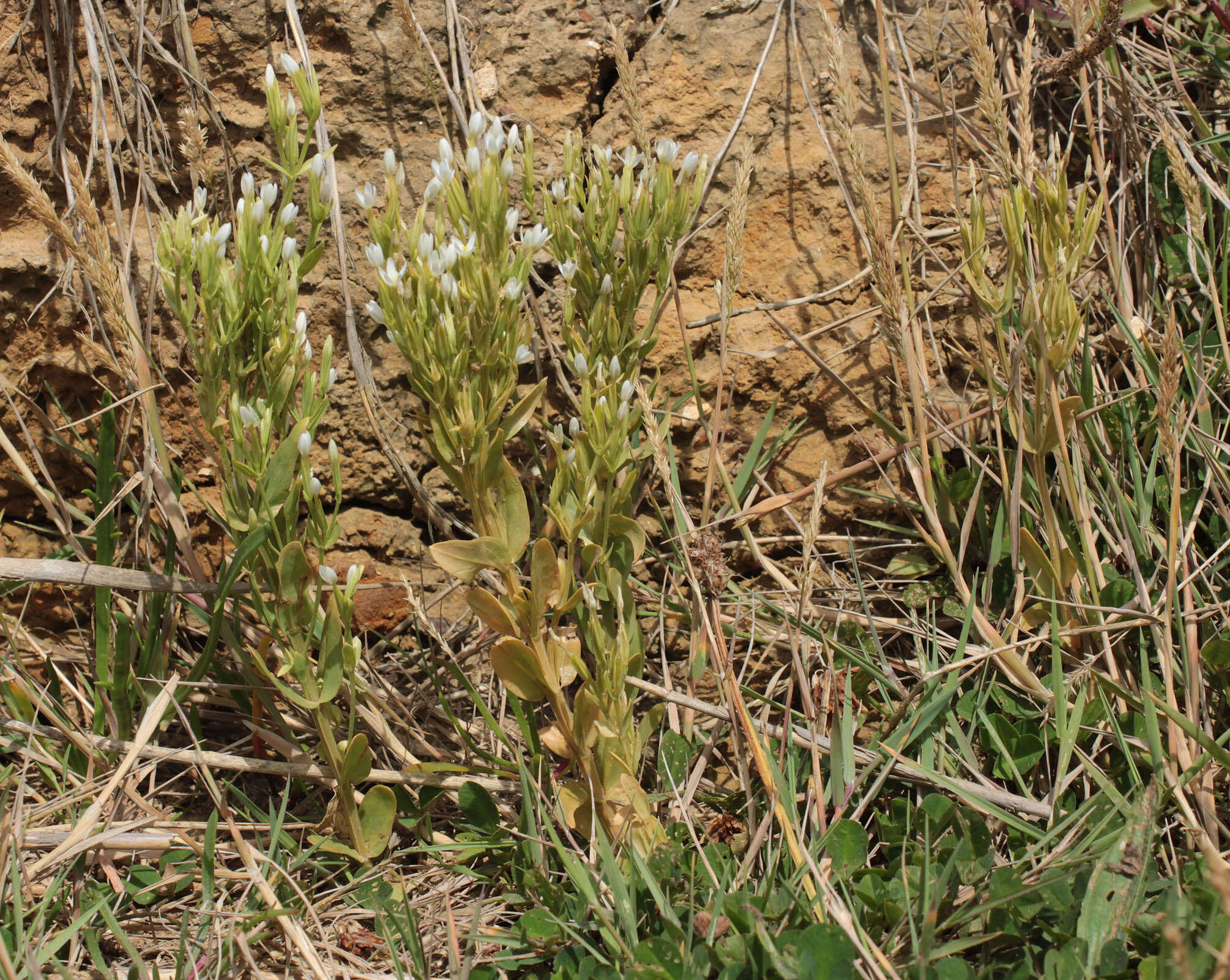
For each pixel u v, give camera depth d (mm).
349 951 1843
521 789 2049
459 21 2426
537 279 2385
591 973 1592
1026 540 2086
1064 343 1926
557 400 2438
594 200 1878
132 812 2057
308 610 1849
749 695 2348
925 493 2182
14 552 2406
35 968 1516
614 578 2010
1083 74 2430
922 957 1405
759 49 2533
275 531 1817
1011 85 2389
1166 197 2562
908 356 2139
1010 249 1966
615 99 2535
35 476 2375
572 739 1878
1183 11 2709
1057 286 1887
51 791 2172
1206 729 1970
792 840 1717
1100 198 1853
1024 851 1802
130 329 2027
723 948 1554
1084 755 1870
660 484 2461
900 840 1833
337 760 1921
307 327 2396
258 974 1658
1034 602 2217
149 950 1832
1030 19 2223
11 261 2248
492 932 1814
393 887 1950
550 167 2471
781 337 2486
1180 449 2162
